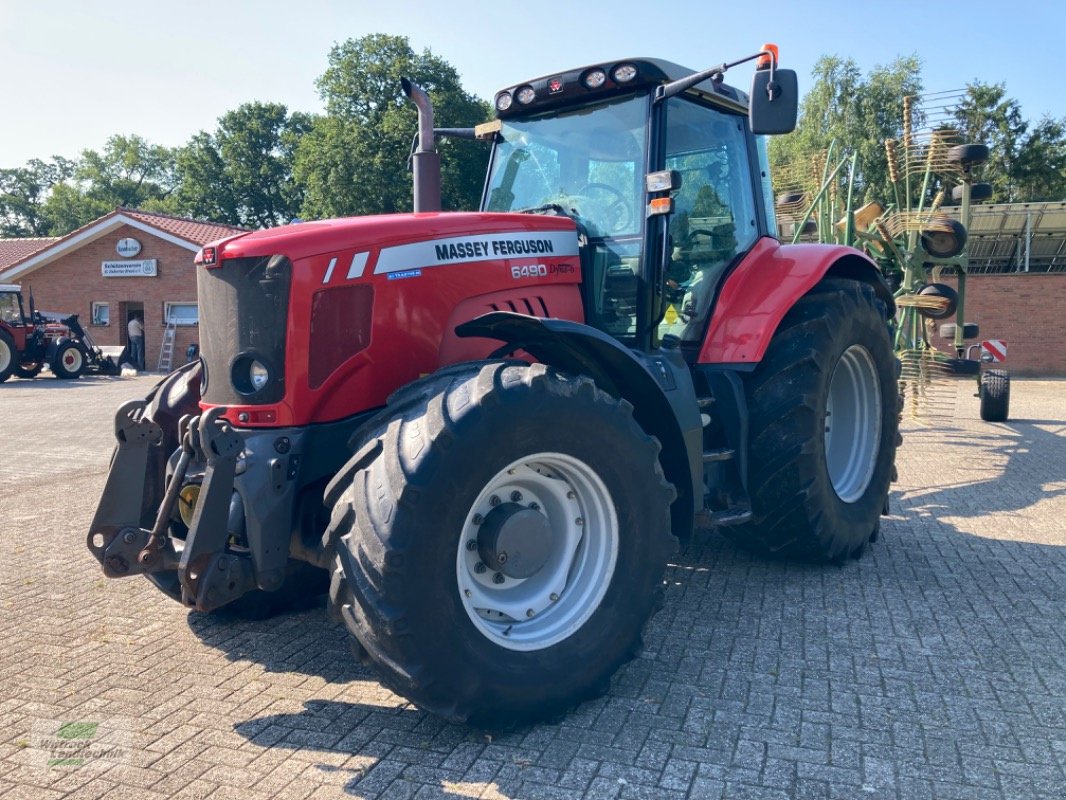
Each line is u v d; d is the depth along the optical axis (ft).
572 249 13.07
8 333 65.21
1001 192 118.11
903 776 8.45
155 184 216.74
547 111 14.40
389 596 8.55
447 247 11.51
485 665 9.11
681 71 13.60
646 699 10.20
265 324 10.45
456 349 11.51
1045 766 8.61
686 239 14.20
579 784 8.38
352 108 105.91
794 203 29.99
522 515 9.69
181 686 10.75
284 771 8.67
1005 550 16.26
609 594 10.19
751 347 13.99
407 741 9.28
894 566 15.37
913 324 31.76
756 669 11.00
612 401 10.25
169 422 12.55
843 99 102.06
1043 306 66.49
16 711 10.09
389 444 9.10
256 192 169.58
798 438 13.99
